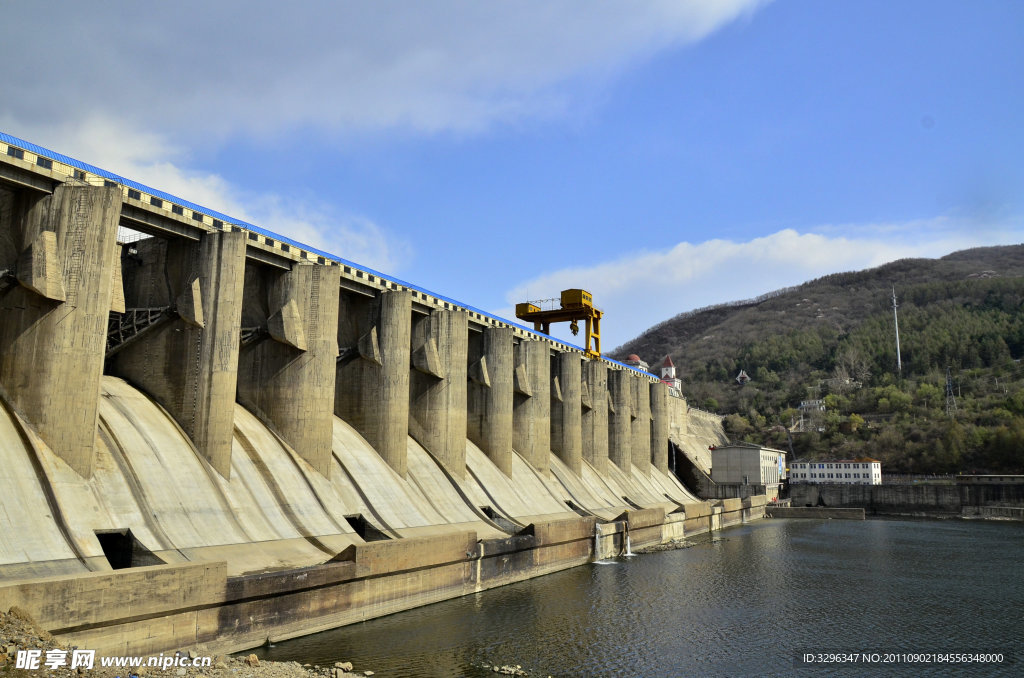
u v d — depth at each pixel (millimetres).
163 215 41125
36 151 35219
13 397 33750
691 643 37375
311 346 49031
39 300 34156
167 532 34562
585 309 107812
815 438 188250
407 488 54781
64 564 28969
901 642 38969
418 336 65375
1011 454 152375
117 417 39094
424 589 42562
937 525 111500
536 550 55562
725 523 108562
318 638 34062
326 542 41719
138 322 44031
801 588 53969
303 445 48219
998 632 41438
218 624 29906
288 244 50250
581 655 34344
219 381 41375
